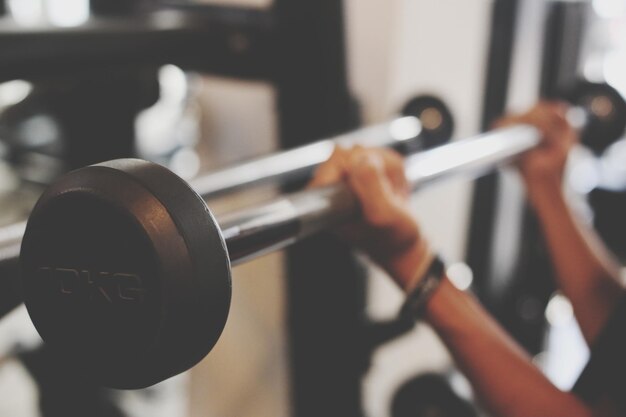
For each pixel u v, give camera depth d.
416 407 1.42
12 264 0.72
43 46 1.12
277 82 1.46
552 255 1.30
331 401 1.58
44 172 1.91
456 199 1.65
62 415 1.76
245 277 1.59
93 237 0.63
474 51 1.54
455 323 0.95
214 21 1.41
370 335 1.54
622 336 0.95
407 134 1.38
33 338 1.81
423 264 0.94
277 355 1.59
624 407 0.95
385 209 0.90
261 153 1.53
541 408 0.94
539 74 1.73
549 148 1.31
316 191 0.86
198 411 1.73
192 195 0.64
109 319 0.63
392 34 1.40
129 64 1.25
